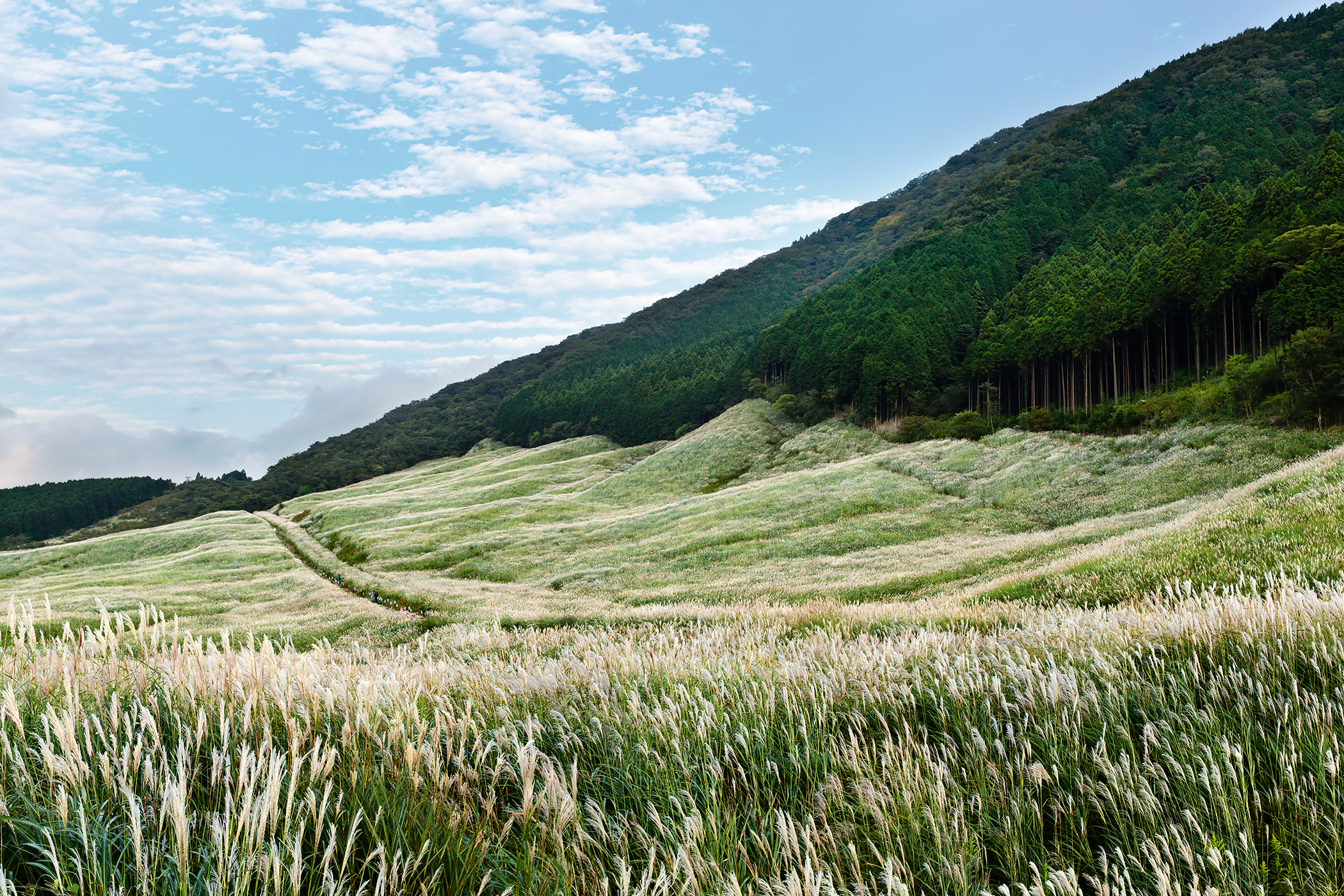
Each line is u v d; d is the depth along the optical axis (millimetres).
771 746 3678
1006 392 91062
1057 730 3561
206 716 3033
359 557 61062
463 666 5902
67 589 44156
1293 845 2592
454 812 2596
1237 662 4324
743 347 175875
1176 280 70500
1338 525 13984
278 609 34375
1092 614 7395
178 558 64500
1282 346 54125
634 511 70375
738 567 40781
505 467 127062
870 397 92125
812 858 2365
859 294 126250
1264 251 63219
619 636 10445
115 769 2424
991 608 14055
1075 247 125188
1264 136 151125
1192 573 13641
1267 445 42750
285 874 2094
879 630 11531
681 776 3295
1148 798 2686
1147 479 43938
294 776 2150
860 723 3930
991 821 2828
